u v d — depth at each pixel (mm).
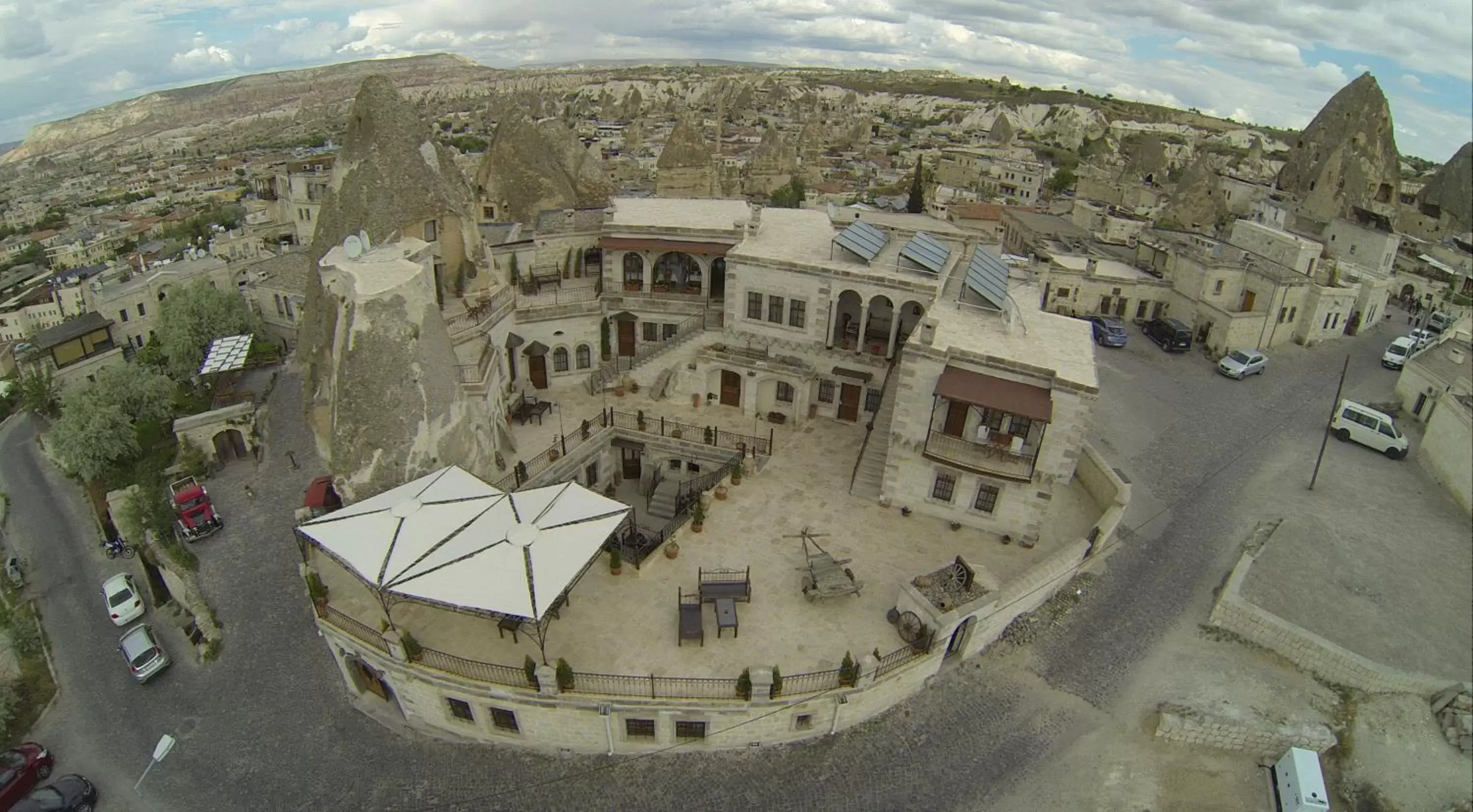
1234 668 29516
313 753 26531
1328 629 30922
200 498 37906
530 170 60312
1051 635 30219
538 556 24625
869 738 25719
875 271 37844
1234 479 40969
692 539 31703
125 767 27875
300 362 37312
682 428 40125
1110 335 58031
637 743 25188
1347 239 74125
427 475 29438
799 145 154250
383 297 27844
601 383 43969
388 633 25234
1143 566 34156
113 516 44625
